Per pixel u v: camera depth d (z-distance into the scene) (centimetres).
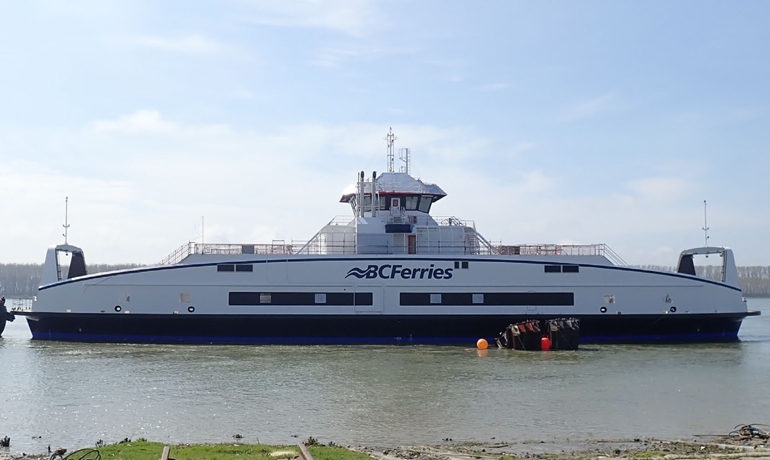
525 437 2719
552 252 5928
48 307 5716
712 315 5850
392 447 2555
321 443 2594
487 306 5756
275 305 5672
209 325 5650
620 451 2462
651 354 5081
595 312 5791
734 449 2470
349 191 6525
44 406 3275
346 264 5722
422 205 6356
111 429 2850
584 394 3572
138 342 5647
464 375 4125
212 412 3156
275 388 3712
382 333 5728
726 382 3922
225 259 5681
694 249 6178
